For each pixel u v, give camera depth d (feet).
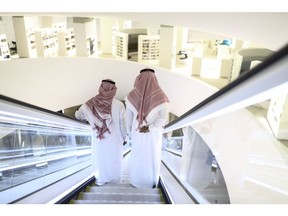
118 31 26.53
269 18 11.70
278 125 11.28
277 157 9.86
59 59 23.99
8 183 7.47
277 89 3.21
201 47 27.50
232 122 13.35
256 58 18.16
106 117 10.64
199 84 21.66
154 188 10.63
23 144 9.13
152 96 9.83
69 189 8.68
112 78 24.90
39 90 24.30
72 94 25.22
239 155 11.66
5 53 23.26
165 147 20.11
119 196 9.25
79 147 15.81
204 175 12.93
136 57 26.04
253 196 8.45
